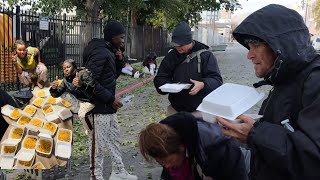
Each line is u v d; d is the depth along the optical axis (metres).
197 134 2.22
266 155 1.75
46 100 4.72
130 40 24.02
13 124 4.50
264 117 2.02
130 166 5.92
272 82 1.96
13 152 4.44
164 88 4.27
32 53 6.91
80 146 6.81
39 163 4.48
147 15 27.14
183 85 4.27
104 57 4.40
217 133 2.32
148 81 16.92
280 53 1.82
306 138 1.69
